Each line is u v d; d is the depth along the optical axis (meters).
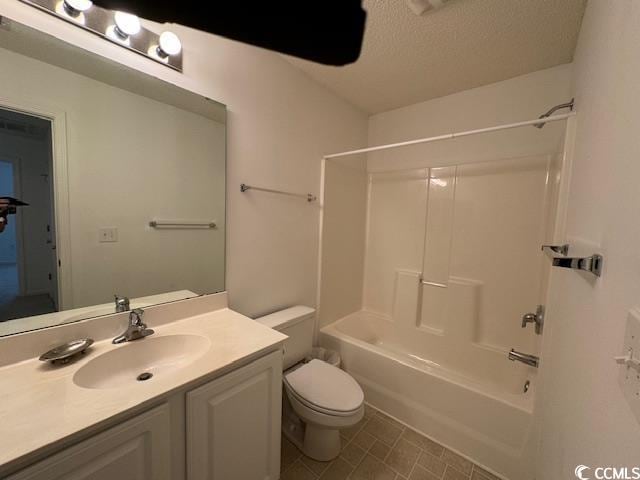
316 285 2.17
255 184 1.64
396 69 1.81
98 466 0.70
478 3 1.24
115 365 1.02
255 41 0.23
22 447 0.60
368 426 1.71
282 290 1.88
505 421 1.37
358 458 1.48
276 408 1.17
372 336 2.54
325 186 2.12
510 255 1.91
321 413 1.32
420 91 2.10
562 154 1.30
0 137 0.90
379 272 2.58
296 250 1.96
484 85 1.98
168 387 0.82
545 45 1.51
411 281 2.32
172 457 0.86
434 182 2.23
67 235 1.05
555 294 1.19
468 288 2.03
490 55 1.63
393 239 2.48
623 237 0.50
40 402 0.74
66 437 0.64
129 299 1.21
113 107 1.12
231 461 1.02
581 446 0.63
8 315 0.93
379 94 2.16
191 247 1.39
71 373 0.88
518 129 1.86
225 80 1.46
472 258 2.07
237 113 1.52
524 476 1.30
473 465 1.45
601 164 0.70
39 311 0.99
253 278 1.68
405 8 1.29
